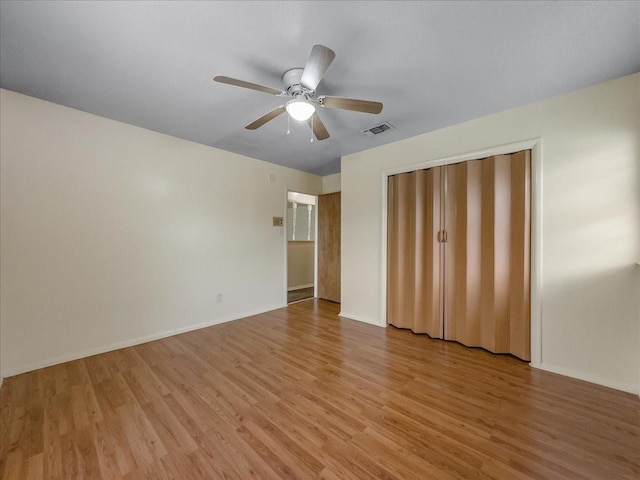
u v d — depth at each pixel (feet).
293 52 5.53
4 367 7.09
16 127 7.23
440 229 9.75
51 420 5.42
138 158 9.38
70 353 8.05
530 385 6.73
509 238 8.31
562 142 7.20
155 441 4.89
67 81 6.61
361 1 4.30
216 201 11.57
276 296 14.12
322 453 4.65
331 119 8.68
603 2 4.32
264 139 10.51
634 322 6.37
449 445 4.82
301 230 22.03
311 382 6.91
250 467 4.37
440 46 5.35
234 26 4.83
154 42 5.24
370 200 11.59
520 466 4.39
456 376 7.20
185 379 7.03
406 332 10.54
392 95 7.20
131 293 9.27
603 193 6.72
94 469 4.31
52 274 7.79
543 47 5.38
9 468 4.31
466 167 9.00
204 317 11.23
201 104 7.75
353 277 12.30
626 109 6.42
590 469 4.33
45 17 4.58
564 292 7.23
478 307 8.98
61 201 7.91
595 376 6.82
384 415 5.63
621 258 6.52
